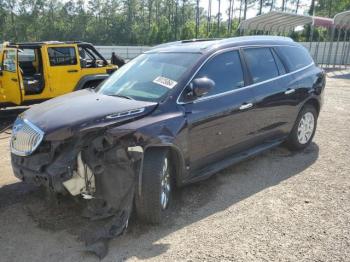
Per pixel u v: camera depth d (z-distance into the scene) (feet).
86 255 11.16
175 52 16.05
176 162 13.48
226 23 242.58
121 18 268.41
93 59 35.01
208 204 14.25
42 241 11.92
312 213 13.44
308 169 17.71
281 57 18.69
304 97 19.27
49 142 11.74
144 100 13.60
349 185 15.87
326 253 11.05
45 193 15.14
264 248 11.35
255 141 16.94
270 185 15.92
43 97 31.58
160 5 277.03
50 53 31.50
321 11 213.46
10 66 30.48
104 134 11.66
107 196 11.77
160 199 12.33
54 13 265.95
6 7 251.39
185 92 13.84
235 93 15.58
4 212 13.80
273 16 78.69
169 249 11.39
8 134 26.08
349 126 26.32
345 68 85.97
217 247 11.45
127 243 11.73
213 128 14.51
